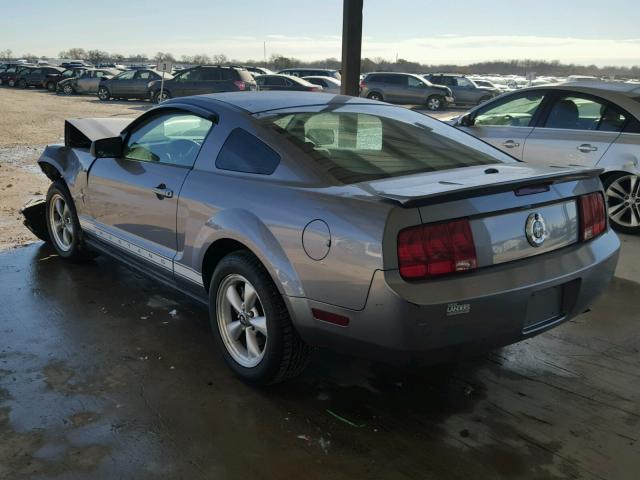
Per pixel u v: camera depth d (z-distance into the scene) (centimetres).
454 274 257
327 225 270
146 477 252
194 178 348
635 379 335
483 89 2811
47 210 522
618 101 612
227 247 335
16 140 1376
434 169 315
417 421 294
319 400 312
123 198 407
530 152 658
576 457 267
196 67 2483
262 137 324
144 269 409
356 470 258
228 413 299
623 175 613
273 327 298
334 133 338
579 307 302
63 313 416
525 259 278
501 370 346
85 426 286
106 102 2747
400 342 253
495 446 274
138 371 339
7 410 298
